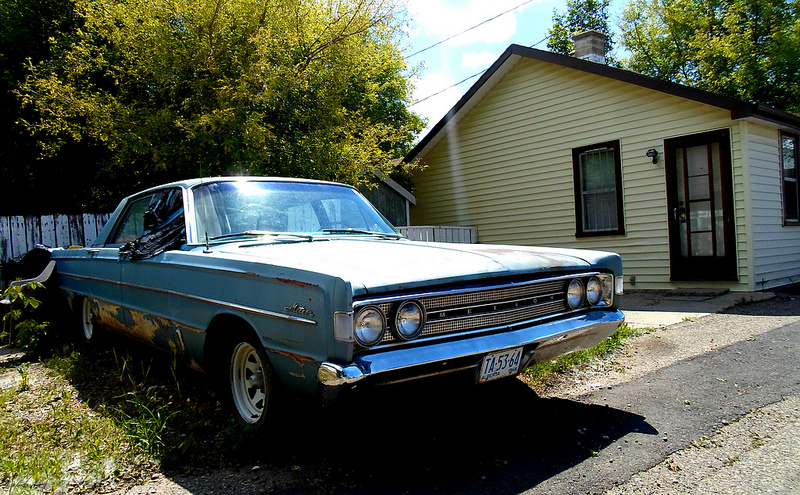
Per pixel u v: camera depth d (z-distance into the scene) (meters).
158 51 7.90
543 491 2.50
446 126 12.45
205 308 3.32
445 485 2.58
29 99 8.89
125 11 8.16
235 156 7.80
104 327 4.90
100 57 8.74
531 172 11.25
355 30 8.63
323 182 4.42
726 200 8.52
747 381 4.03
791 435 3.08
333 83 8.90
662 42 20.98
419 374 2.57
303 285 2.62
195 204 3.80
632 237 9.70
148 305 3.96
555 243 10.93
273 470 2.79
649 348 5.09
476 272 2.86
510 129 11.55
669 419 3.36
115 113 8.17
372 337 2.50
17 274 6.38
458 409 3.65
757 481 2.57
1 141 10.55
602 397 3.81
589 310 3.42
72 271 5.29
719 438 3.07
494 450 2.99
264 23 8.35
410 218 13.77
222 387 3.44
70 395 3.77
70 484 2.67
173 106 8.46
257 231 3.66
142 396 3.87
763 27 16.92
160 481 2.70
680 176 9.13
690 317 6.52
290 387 2.74
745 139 8.28
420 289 2.68
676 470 2.70
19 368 4.76
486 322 2.90
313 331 2.54
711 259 8.77
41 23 10.77
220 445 3.07
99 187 11.45
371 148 9.27
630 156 9.66
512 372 2.97
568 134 10.59
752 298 7.52
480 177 12.20
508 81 11.52
